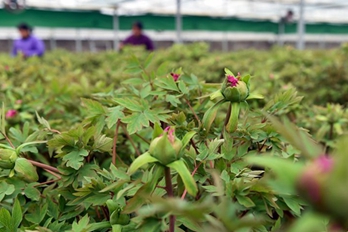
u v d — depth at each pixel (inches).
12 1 319.6
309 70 91.6
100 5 367.6
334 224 13.2
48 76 83.2
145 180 22.9
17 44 199.2
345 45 101.6
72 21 362.3
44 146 39.4
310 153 15.4
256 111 32.6
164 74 36.9
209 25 431.8
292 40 591.2
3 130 30.9
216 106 28.1
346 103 80.2
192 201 25.3
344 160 12.7
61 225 26.6
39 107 54.6
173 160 19.7
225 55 148.6
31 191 29.0
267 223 23.1
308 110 54.2
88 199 25.5
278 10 458.3
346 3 396.8
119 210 24.1
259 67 105.9
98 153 36.2
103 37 451.8
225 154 27.0
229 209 15.7
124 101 29.4
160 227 19.7
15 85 80.0
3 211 25.0
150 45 202.2
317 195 13.1
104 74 93.7
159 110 30.1
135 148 37.8
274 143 28.6
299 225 13.4
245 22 463.2
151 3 384.2
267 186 22.5
